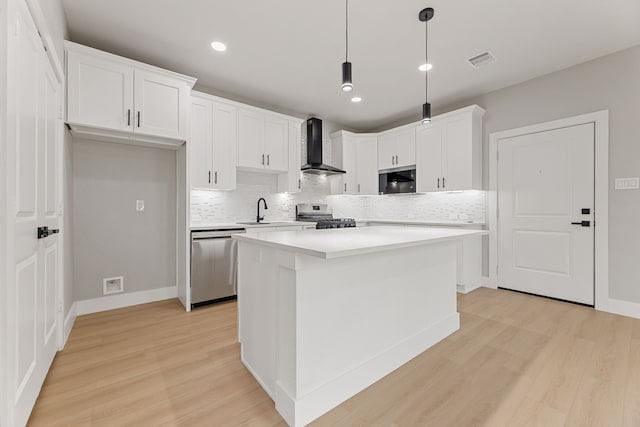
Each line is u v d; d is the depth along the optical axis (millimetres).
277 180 4191
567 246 3020
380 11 2172
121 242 2924
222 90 3613
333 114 4504
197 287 2898
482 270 3705
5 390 1061
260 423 1354
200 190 3512
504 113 3486
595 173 2830
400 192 4395
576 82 2947
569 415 1381
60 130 2025
